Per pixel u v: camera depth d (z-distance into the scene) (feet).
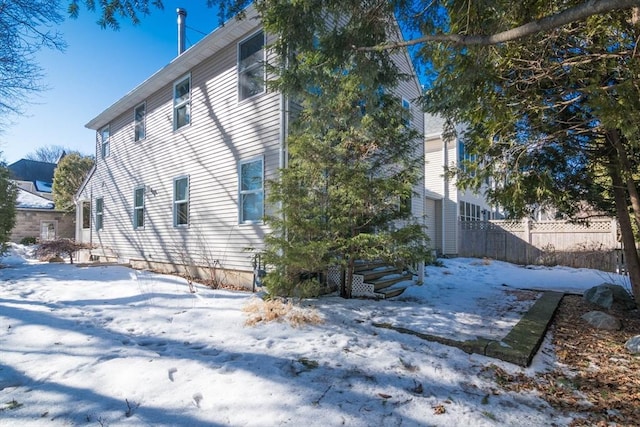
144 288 22.74
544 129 14.88
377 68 13.44
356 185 18.25
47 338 12.97
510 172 15.57
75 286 23.50
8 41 24.49
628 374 11.55
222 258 26.81
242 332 14.16
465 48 12.11
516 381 10.84
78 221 51.13
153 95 35.53
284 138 22.36
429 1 12.23
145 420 7.90
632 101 10.39
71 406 8.41
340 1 11.59
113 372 10.22
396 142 19.33
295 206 18.34
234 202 26.07
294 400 8.95
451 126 17.87
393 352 12.46
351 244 18.20
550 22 8.07
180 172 31.55
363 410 8.68
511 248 43.21
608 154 16.31
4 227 35.91
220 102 27.68
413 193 20.03
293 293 17.98
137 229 37.17
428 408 8.95
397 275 25.75
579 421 8.73
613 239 36.52
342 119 18.48
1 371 10.23
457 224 47.50
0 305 17.81
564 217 22.18
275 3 11.75
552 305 19.13
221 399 8.89
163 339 13.41
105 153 44.83
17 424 7.65
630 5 6.78
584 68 12.39
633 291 18.25
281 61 13.56
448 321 16.40
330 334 14.19
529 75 13.99
